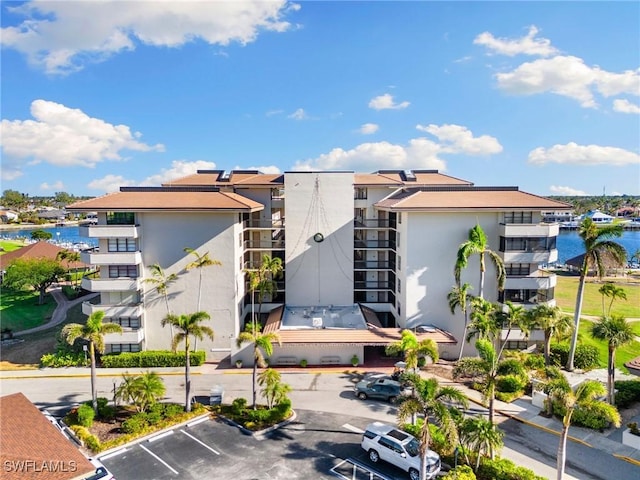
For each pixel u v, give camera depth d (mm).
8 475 17516
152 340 41281
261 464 24000
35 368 39219
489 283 41438
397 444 23500
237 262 42188
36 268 59562
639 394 31422
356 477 22812
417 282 41500
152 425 27812
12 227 199875
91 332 28188
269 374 29859
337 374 37844
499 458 23000
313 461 24344
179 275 41000
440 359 41344
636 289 74750
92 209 38656
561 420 28953
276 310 47156
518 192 43938
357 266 49406
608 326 29594
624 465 23797
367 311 46938
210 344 41531
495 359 24625
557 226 40531
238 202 41156
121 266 40875
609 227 35094
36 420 22703
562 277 88125
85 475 18484
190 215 40656
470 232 39875
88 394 33750
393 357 41656
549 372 32812
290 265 47750
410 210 40000
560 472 20703
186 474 23047
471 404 31672
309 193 47500
